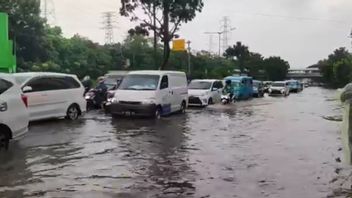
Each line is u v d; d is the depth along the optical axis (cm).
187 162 1088
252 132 1672
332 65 11194
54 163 1061
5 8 5694
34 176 932
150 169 1009
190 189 841
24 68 5441
